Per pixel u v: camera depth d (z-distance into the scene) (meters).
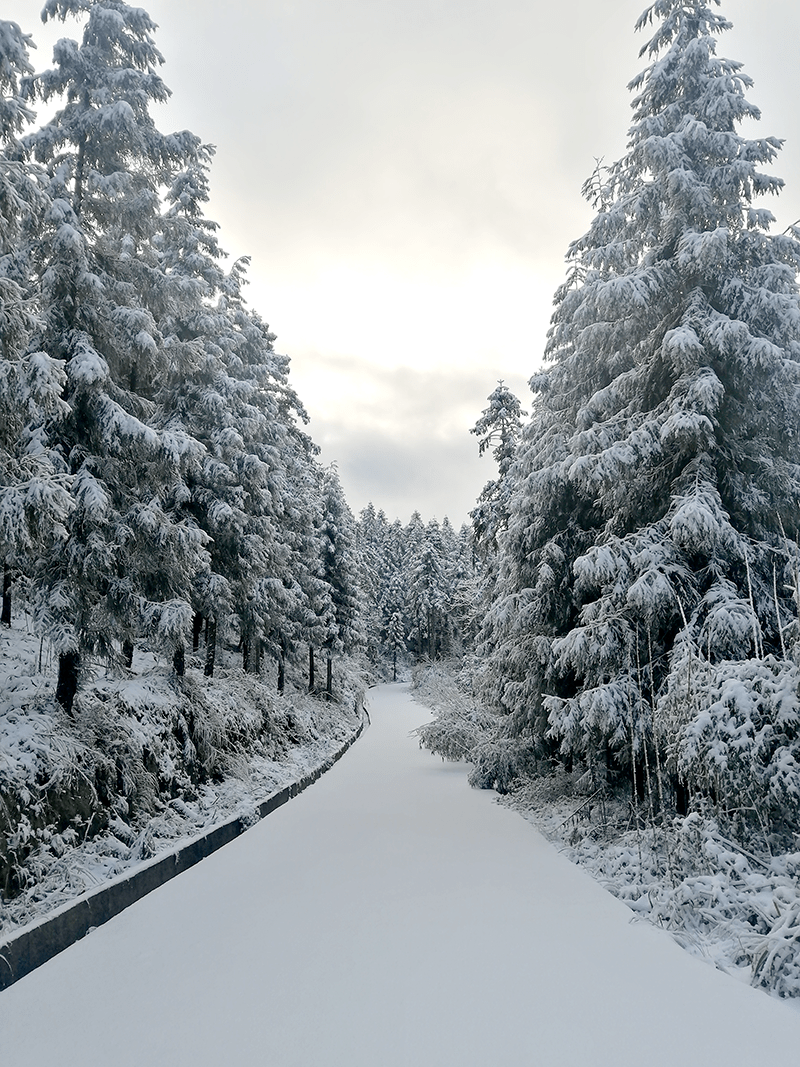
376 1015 4.18
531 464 12.88
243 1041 3.88
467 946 5.39
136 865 7.60
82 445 9.84
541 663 11.76
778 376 8.78
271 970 4.95
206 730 12.97
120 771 9.31
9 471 7.65
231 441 15.55
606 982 4.65
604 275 11.08
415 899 6.75
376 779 16.69
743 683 6.53
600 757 10.02
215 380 16.16
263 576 21.05
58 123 10.77
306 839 9.80
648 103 10.44
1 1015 4.27
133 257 12.15
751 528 9.10
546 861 8.38
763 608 8.34
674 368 9.32
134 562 10.69
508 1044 3.79
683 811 8.77
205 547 16.03
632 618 9.27
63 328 9.88
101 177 10.59
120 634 10.22
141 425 9.92
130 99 11.09
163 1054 3.74
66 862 7.11
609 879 7.45
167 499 14.16
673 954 5.19
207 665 18.52
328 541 36.72
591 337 10.75
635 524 10.25
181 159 12.39
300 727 22.39
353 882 7.42
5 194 6.56
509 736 13.53
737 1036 3.87
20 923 5.73
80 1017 4.23
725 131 9.62
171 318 14.60
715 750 6.23
